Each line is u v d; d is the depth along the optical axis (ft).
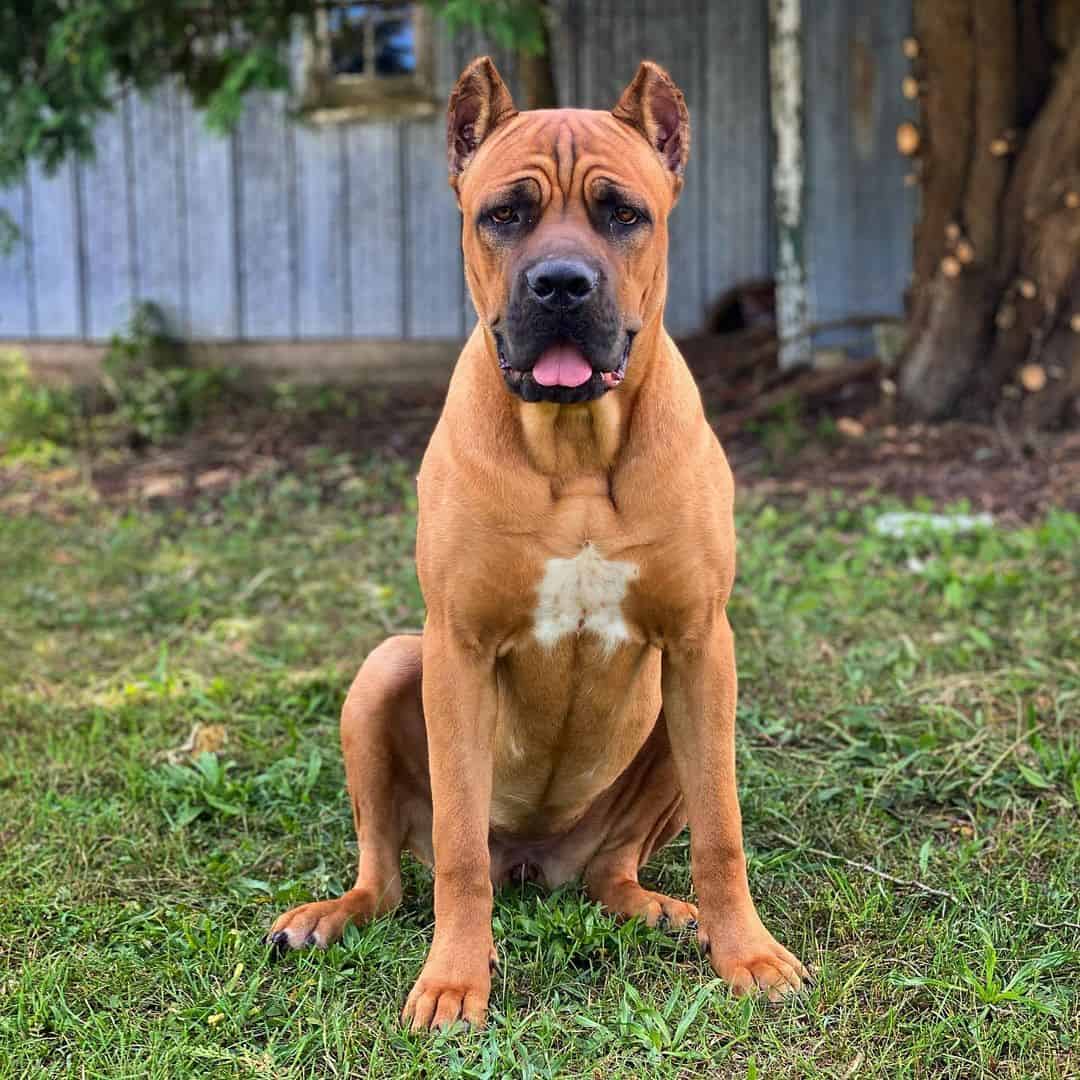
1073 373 10.87
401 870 4.88
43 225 15.33
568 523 4.06
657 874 5.02
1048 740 5.81
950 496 9.86
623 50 14.19
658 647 4.30
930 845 4.89
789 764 5.72
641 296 4.13
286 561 9.18
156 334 15.21
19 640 7.73
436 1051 3.71
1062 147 10.63
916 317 11.54
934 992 3.93
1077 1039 3.70
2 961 4.29
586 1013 3.89
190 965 4.18
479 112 4.42
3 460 12.48
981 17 10.56
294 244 14.93
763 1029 3.79
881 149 12.82
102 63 10.93
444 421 4.27
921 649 6.91
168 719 6.41
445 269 14.71
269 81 10.94
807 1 12.71
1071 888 4.53
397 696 4.58
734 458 11.41
